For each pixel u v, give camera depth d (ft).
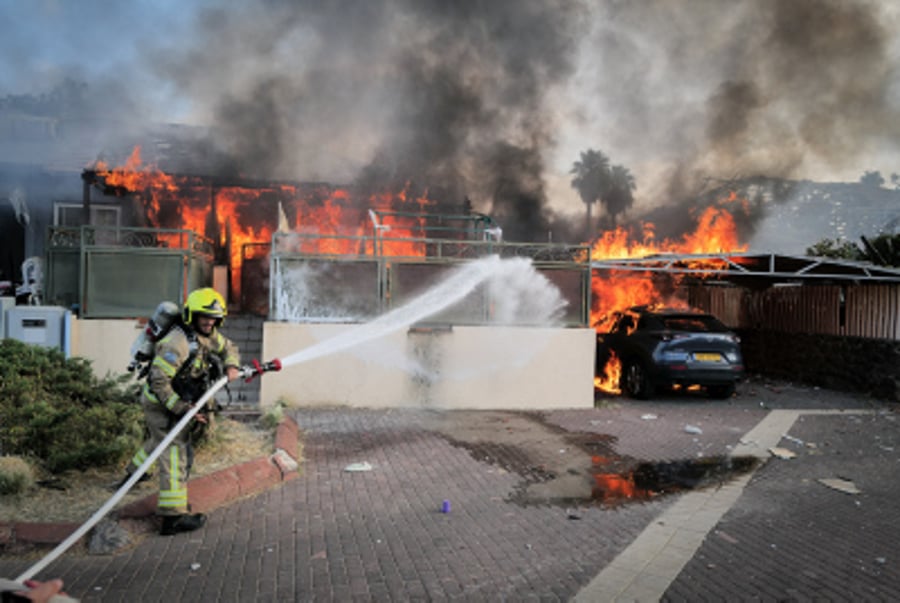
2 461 16.58
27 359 22.26
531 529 16.01
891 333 37.68
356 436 25.39
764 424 29.58
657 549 14.84
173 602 11.61
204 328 15.06
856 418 31.48
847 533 16.17
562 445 24.94
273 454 20.58
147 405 15.14
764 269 41.39
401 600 12.00
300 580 12.67
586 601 12.14
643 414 31.78
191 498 16.33
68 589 11.98
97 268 30.55
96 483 17.40
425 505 17.61
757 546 15.15
